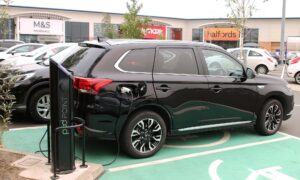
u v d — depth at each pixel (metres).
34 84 8.13
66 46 11.85
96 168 5.58
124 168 5.95
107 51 6.16
